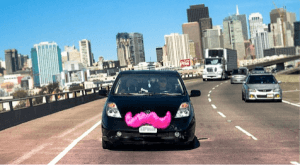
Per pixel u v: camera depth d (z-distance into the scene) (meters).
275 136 9.52
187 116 7.44
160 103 7.46
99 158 7.14
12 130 12.05
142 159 6.99
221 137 9.48
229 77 70.56
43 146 8.74
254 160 6.83
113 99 7.71
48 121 14.37
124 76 8.47
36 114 15.81
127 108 7.36
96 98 29.17
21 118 14.09
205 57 56.84
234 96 25.86
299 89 29.77
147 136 7.21
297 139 9.03
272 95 19.75
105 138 7.45
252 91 20.02
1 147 8.86
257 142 8.70
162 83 8.25
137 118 7.24
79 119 14.66
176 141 7.27
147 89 8.08
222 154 7.39
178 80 8.39
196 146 8.28
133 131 7.23
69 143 9.01
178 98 7.72
